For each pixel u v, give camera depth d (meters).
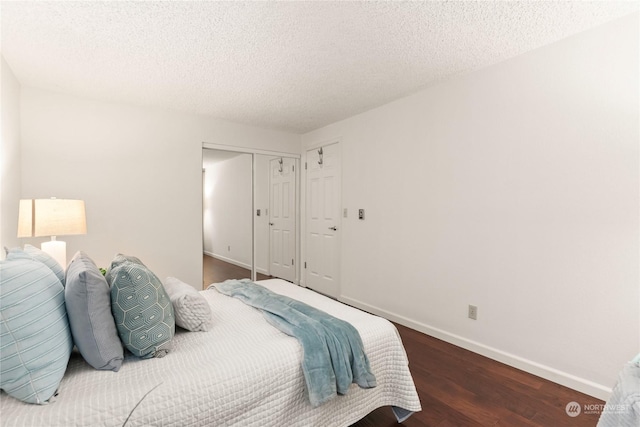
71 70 2.42
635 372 1.05
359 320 1.71
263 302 1.86
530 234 2.14
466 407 1.77
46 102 2.81
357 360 1.42
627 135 1.75
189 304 1.53
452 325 2.61
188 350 1.34
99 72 2.46
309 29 1.86
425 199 2.81
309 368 1.31
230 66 2.35
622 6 1.65
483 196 2.39
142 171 3.29
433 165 2.74
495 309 2.33
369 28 1.85
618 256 1.79
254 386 1.20
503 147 2.27
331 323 1.51
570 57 1.94
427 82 2.64
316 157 4.20
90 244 3.04
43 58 2.23
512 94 2.21
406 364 1.66
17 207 2.60
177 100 3.09
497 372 2.15
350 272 3.64
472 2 1.61
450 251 2.62
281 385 1.27
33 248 1.44
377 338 1.60
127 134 3.20
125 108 3.19
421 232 2.85
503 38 1.96
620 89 1.76
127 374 1.14
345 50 2.11
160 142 3.38
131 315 1.24
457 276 2.57
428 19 1.76
